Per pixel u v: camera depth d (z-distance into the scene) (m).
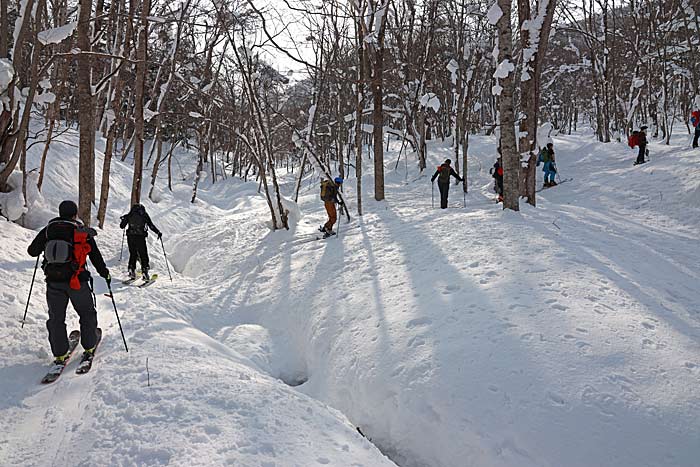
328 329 5.60
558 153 20.97
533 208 9.79
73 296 4.41
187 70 22.19
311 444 3.19
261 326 6.76
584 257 6.21
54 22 13.49
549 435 3.30
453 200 14.61
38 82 8.39
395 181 19.83
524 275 5.58
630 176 13.30
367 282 6.59
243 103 23.28
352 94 20.16
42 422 3.45
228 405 3.54
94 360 4.47
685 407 3.36
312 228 11.35
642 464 3.04
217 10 12.45
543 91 34.91
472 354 4.14
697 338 4.21
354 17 11.90
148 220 8.19
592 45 23.75
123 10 14.86
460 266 6.21
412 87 21.03
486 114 31.97
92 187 11.47
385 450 3.98
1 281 5.56
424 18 20.34
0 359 4.23
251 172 31.92
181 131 29.33
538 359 3.94
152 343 4.84
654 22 21.75
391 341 4.73
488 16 8.58
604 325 4.35
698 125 14.92
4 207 7.82
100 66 18.41
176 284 8.31
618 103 26.25
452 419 3.67
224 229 12.09
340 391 4.63
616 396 3.49
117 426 3.19
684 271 6.10
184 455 2.85
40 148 12.50
